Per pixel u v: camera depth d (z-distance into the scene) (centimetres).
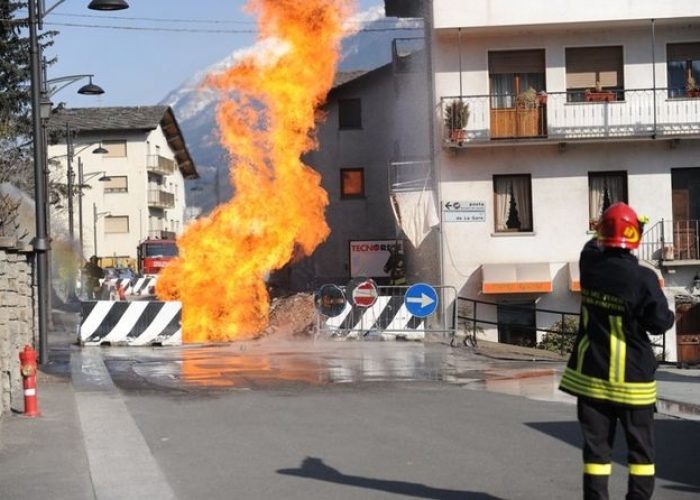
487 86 2984
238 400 1326
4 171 3653
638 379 662
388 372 1714
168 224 9744
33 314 1920
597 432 671
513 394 1398
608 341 666
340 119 4116
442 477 836
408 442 1000
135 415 1186
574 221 2983
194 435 1044
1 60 4534
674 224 2981
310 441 1007
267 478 834
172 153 10000
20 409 1226
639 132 2969
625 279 662
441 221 2986
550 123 2967
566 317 2942
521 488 795
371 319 2431
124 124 8825
